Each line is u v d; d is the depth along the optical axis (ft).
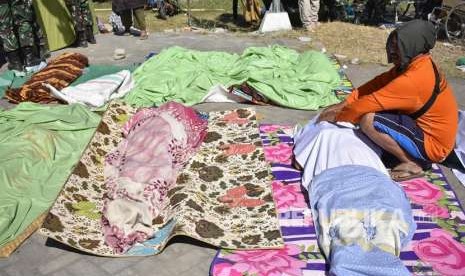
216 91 19.60
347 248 10.27
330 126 14.39
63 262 11.00
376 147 13.96
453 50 27.50
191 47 28.25
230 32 32.42
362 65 24.94
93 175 13.75
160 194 12.59
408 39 12.83
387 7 39.65
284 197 13.09
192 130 15.10
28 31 23.48
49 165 14.43
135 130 14.39
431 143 13.60
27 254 11.27
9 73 23.30
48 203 12.96
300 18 32.19
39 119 16.42
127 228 11.55
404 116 13.55
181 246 11.44
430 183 13.84
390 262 9.95
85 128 16.20
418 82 12.96
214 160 14.53
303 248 11.23
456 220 12.29
